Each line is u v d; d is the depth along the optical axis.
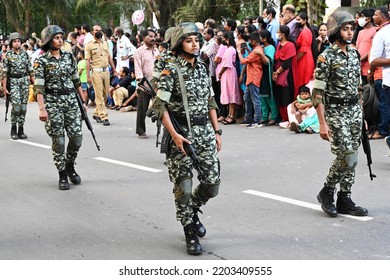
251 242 7.90
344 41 8.27
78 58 24.62
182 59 7.37
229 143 14.80
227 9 30.31
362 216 8.84
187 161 7.42
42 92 10.51
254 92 16.86
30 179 11.79
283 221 8.73
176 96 7.35
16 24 41.75
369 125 14.91
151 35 15.77
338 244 7.77
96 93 18.84
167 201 9.93
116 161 13.20
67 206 9.83
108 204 9.86
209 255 7.49
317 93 8.42
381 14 13.34
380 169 11.66
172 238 8.16
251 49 17.22
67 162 11.16
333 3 25.81
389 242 7.81
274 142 14.73
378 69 14.24
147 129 17.41
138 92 15.91
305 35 16.36
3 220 9.15
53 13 40.75
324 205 8.91
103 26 40.56
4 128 18.73
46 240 8.20
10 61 16.34
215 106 7.71
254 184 10.84
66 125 10.82
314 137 15.14
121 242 8.04
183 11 30.42
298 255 7.42
